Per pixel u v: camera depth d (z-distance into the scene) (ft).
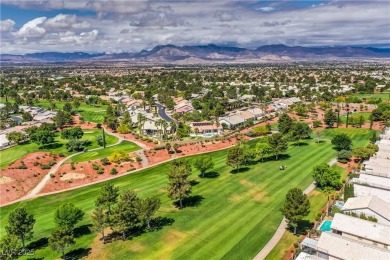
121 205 248.93
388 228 214.90
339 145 423.64
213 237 245.45
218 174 376.89
